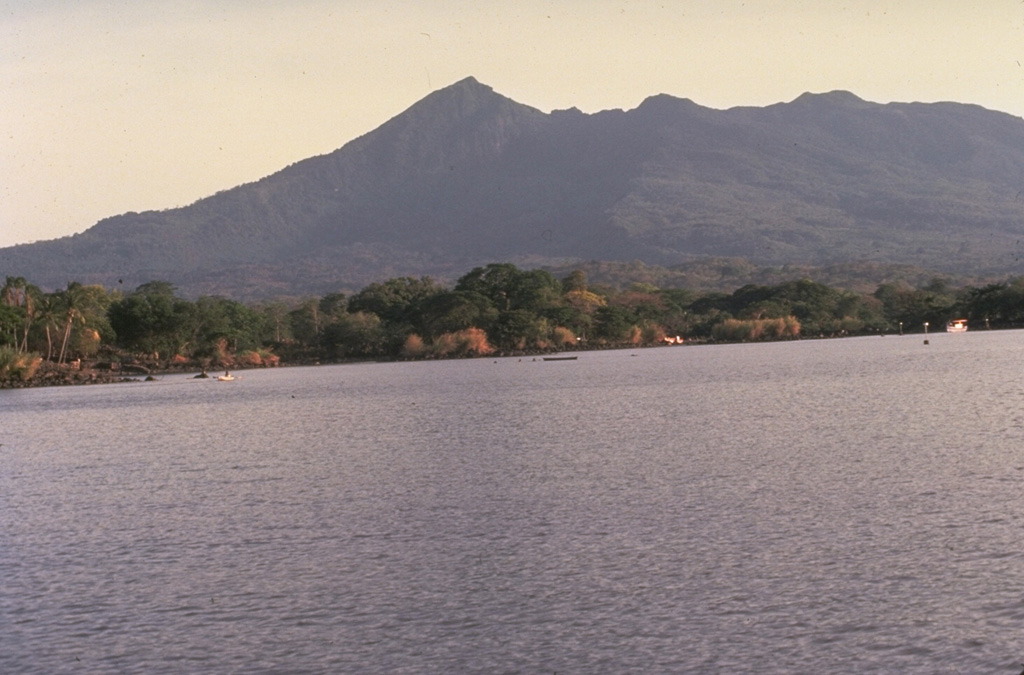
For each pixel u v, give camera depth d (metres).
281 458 59.59
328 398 111.81
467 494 44.38
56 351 187.50
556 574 31.08
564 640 25.91
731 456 51.84
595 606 28.12
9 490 51.84
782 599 27.97
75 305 181.50
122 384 158.88
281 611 28.83
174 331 198.12
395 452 60.16
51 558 35.69
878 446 52.94
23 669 25.38
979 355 138.75
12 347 173.75
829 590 28.47
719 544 33.56
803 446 54.38
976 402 73.62
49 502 47.38
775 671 23.70
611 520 37.75
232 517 41.53
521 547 34.38
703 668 24.00
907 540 32.94
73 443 73.44
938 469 44.94
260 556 34.72
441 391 115.25
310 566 33.19
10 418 99.12
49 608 29.78
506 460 54.41
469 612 28.12
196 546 36.62
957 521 35.03
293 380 155.88
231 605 29.50
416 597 29.53
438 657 25.25
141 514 43.12
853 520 35.94
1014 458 46.84
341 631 27.14
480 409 88.62
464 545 35.03
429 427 74.62
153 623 28.22
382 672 24.55
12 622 28.66
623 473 47.97
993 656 23.88
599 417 76.44
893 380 99.69
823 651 24.58
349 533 37.62
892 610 26.78
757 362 149.88
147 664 25.44
